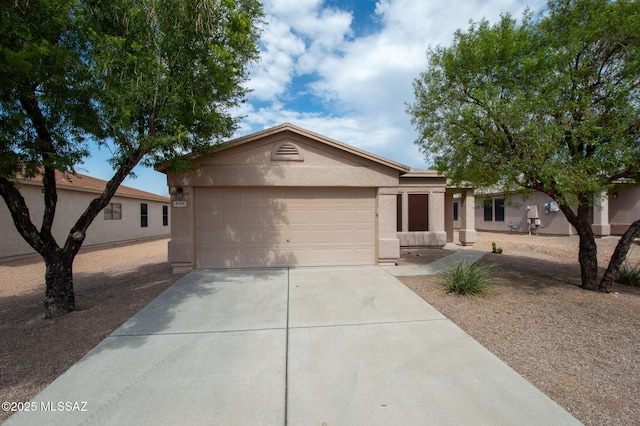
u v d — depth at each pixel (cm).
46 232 514
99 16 516
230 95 638
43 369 343
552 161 527
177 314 507
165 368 342
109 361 358
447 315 495
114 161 559
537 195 1903
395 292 618
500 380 314
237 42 579
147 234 2061
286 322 471
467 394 291
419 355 366
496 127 599
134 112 516
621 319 471
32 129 504
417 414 264
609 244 1386
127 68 502
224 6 554
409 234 1259
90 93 484
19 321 489
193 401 284
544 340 404
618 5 545
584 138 551
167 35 527
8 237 1145
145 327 456
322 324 462
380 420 257
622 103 533
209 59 540
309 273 779
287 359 360
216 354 373
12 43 412
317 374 327
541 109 539
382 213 868
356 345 394
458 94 678
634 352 371
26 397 295
